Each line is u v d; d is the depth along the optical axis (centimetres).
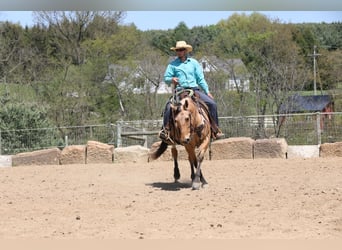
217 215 902
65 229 826
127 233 786
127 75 3841
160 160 1789
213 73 3731
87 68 3766
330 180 1231
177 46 1202
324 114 2038
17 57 3731
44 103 3491
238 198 1050
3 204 1064
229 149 1762
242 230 788
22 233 804
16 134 2252
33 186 1316
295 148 1772
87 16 3706
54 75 3731
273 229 790
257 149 1750
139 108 3828
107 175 1484
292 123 2109
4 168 1722
